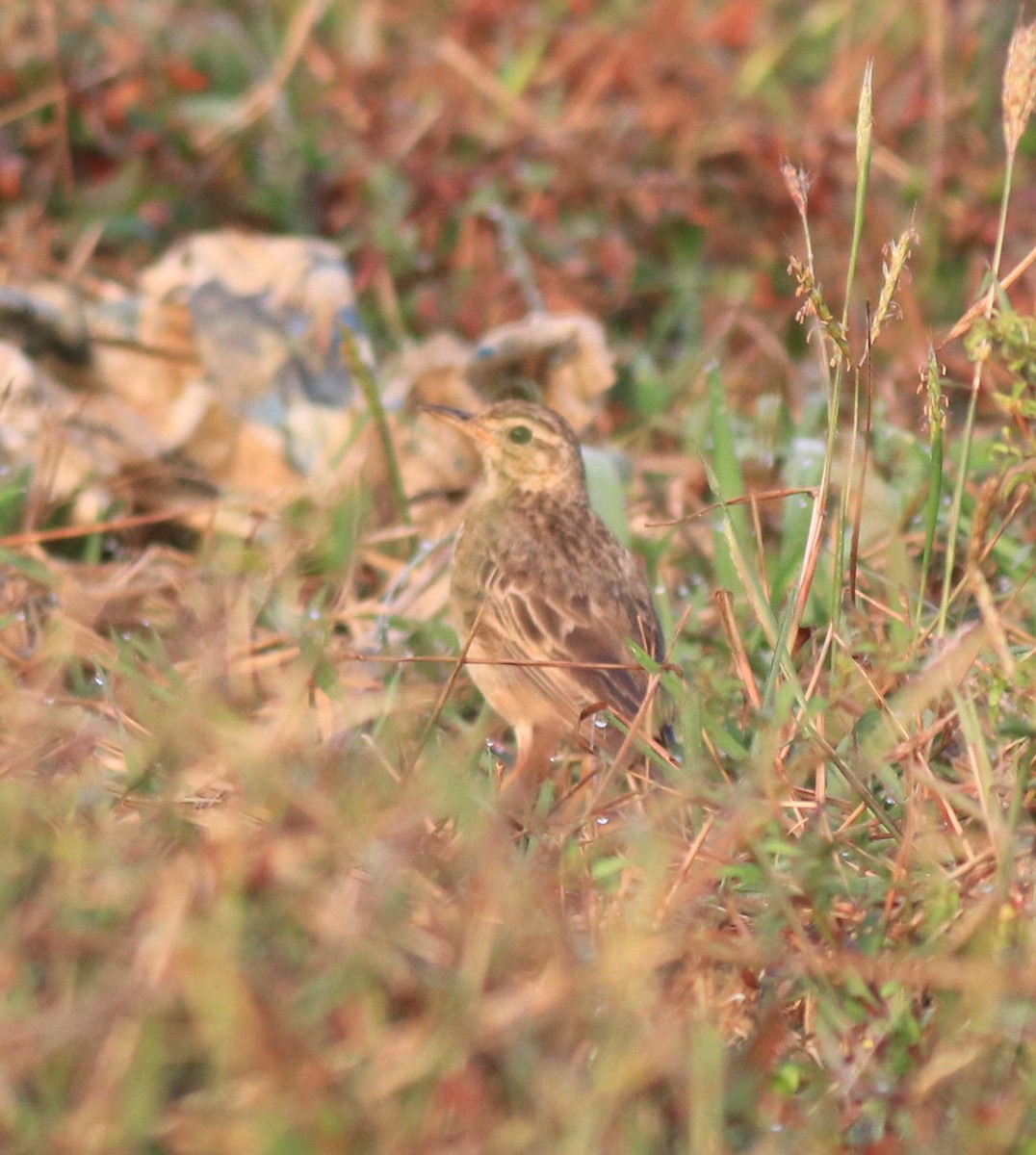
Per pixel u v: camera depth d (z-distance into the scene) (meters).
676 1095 6.69
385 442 12.94
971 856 7.86
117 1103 6.35
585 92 18.64
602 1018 6.87
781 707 8.34
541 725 10.61
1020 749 8.55
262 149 17.58
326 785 8.25
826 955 7.43
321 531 12.42
